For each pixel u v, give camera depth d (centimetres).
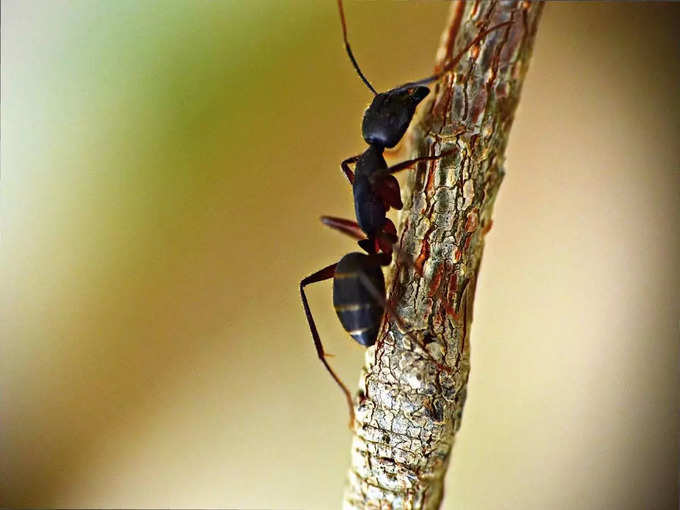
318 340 7
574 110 7
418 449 6
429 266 6
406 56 7
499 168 6
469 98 6
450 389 6
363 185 7
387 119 7
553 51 7
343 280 7
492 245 7
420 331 6
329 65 7
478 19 6
